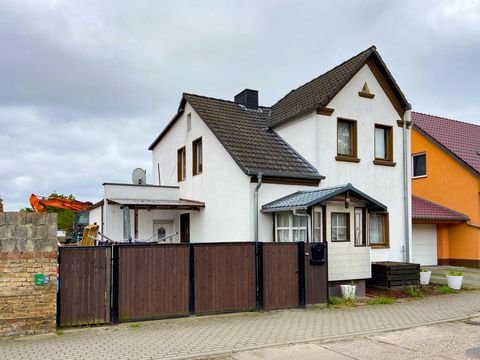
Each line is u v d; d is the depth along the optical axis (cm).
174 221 1892
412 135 2452
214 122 1672
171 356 729
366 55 1644
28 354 729
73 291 902
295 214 1287
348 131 1650
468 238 2155
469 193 2155
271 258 1112
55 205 2214
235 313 1058
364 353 762
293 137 1655
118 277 940
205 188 1692
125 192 1828
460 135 2470
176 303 996
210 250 1041
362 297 1306
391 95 1744
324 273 1182
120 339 823
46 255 861
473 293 1417
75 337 833
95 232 1738
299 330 909
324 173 1546
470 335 895
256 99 1991
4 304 830
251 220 1393
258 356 744
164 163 2167
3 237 835
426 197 2355
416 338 869
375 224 1664
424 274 1538
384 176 1697
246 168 1391
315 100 1592
